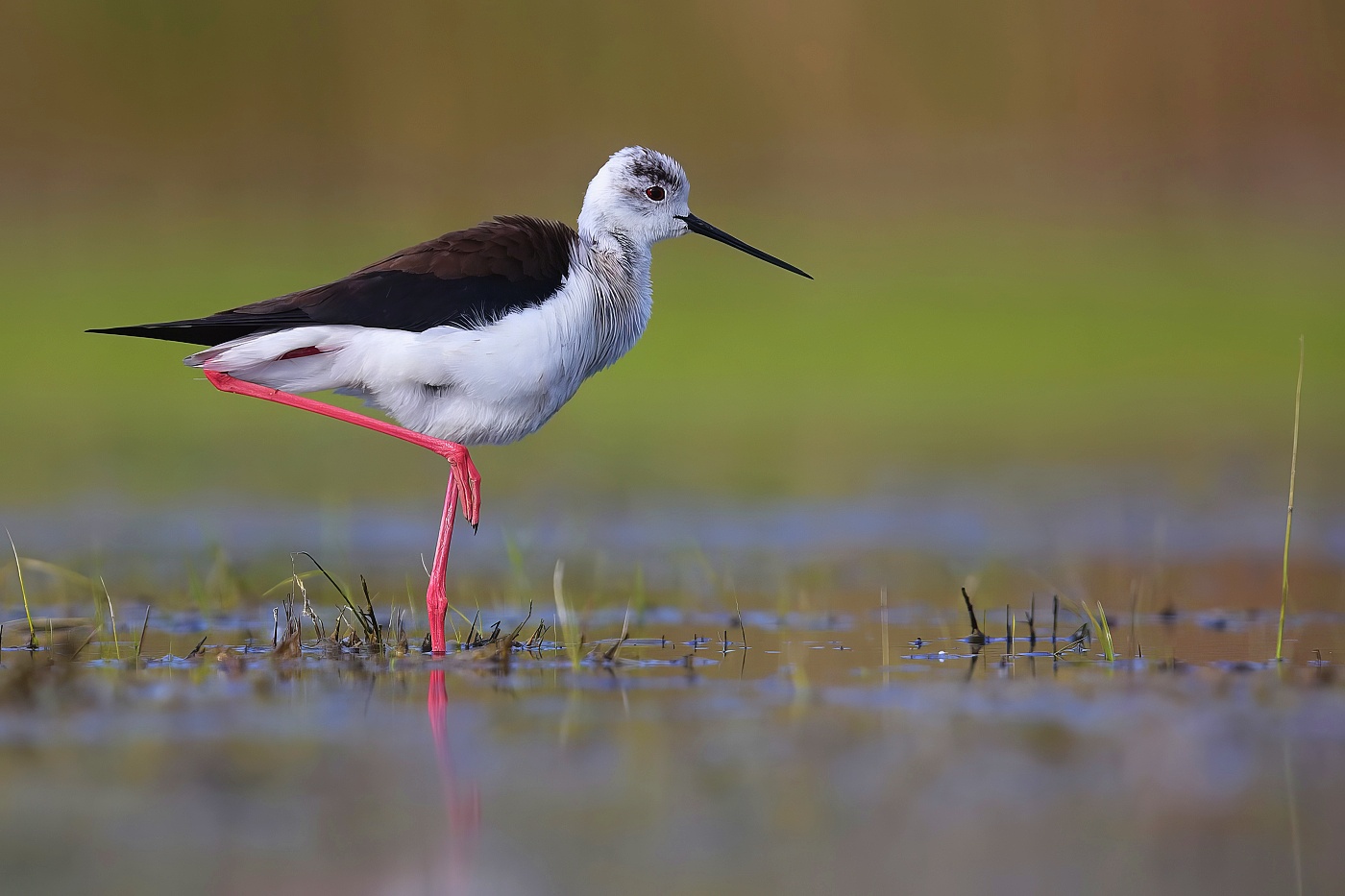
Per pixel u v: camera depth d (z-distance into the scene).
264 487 15.96
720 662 8.88
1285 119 30.81
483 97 29.09
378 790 6.33
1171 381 22.72
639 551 13.08
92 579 11.11
